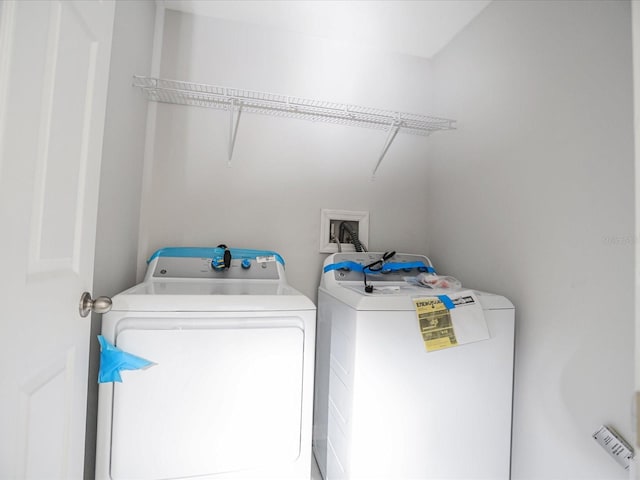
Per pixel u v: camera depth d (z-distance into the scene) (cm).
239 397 96
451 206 173
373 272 154
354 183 187
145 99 156
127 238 138
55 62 64
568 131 107
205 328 95
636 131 54
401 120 163
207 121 167
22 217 56
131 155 137
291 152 178
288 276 176
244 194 171
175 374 92
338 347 125
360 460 106
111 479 88
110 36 89
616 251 92
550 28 116
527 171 124
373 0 153
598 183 97
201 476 92
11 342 53
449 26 169
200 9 164
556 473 106
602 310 95
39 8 58
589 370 98
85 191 79
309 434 103
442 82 188
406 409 109
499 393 118
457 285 138
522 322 123
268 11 164
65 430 73
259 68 174
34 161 59
